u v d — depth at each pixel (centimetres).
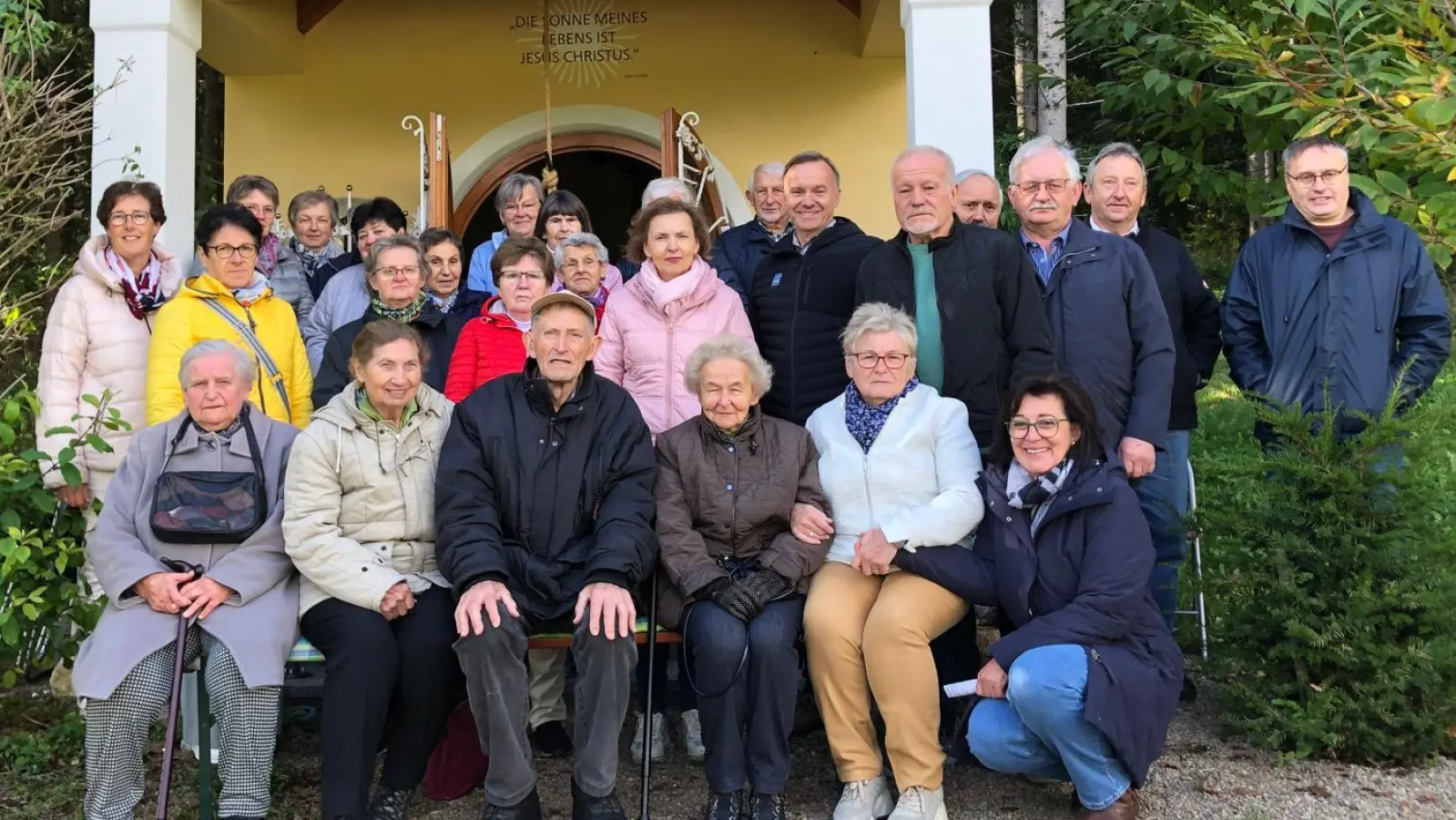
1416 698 376
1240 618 394
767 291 428
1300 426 383
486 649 316
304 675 387
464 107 832
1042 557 343
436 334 439
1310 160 402
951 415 365
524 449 348
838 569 361
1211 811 345
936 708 334
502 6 830
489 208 1049
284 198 830
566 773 388
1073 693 317
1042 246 414
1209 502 422
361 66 831
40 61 835
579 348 348
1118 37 833
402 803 329
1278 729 384
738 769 331
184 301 416
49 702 457
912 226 382
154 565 332
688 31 829
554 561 346
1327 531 377
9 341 639
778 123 826
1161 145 853
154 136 554
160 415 401
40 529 404
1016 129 1152
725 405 354
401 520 349
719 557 360
